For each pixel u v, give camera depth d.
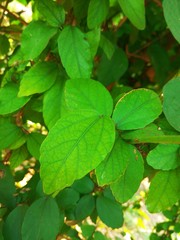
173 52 0.42
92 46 0.22
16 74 0.23
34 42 0.21
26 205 0.21
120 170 0.17
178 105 0.18
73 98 0.18
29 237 0.20
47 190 0.16
